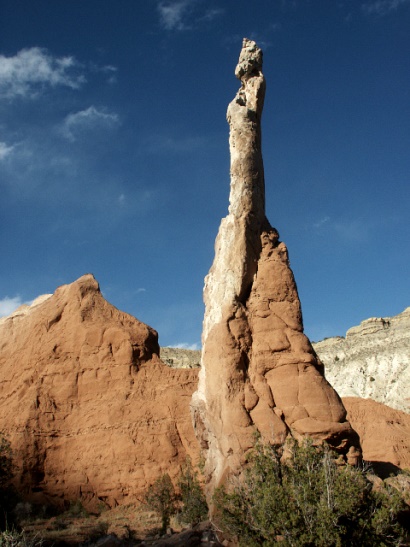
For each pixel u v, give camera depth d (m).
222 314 24.02
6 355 46.78
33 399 39.75
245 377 22.77
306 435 21.03
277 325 23.72
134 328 43.41
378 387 89.12
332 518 15.82
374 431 38.62
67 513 33.19
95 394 39.94
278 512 16.31
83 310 44.66
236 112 26.73
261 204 26.08
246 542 17.02
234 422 21.55
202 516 25.75
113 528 27.00
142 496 34.34
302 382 22.27
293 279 24.98
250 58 27.66
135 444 36.41
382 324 111.19
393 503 16.92
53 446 37.69
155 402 38.59
